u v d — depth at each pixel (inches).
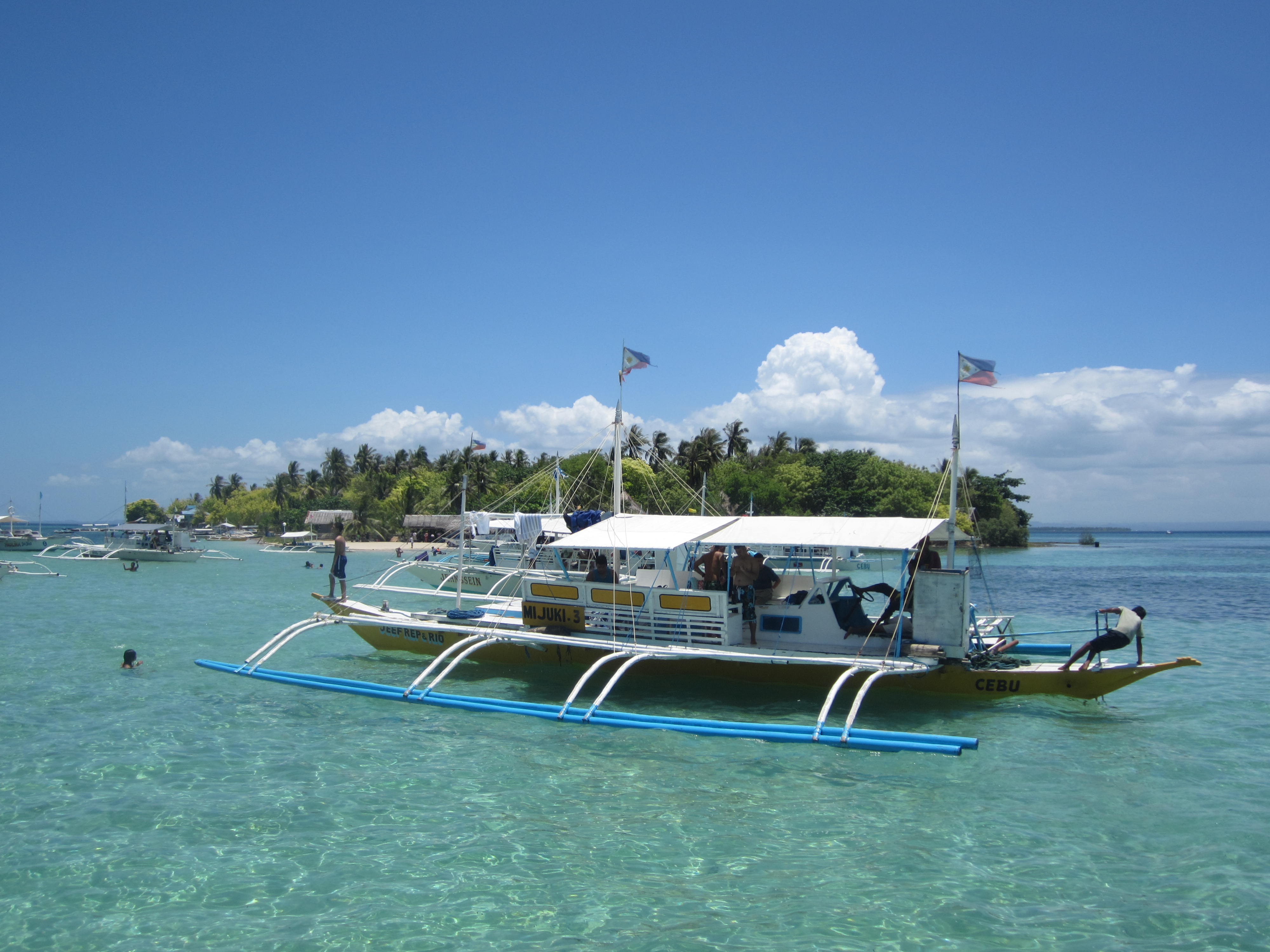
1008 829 396.2
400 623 789.9
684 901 324.5
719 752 508.4
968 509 638.5
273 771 474.0
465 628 727.7
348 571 2347.4
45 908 318.7
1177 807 425.7
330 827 395.5
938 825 399.9
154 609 1302.9
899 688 636.7
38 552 2950.3
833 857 364.5
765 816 409.1
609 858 362.0
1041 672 608.1
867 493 3277.6
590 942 294.8
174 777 465.4
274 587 1766.7
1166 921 311.0
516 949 290.0
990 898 327.9
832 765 485.4
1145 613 599.2
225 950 289.0
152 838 382.0
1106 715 609.3
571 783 455.8
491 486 3435.0
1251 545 6555.1
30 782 455.8
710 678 677.3
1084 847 375.6
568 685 709.9
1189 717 607.5
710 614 627.2
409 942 294.8
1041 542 6077.8
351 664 808.9
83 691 672.4
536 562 959.6
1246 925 307.6
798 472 3356.3
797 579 693.3
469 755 503.8
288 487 5885.8
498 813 411.8
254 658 736.3
